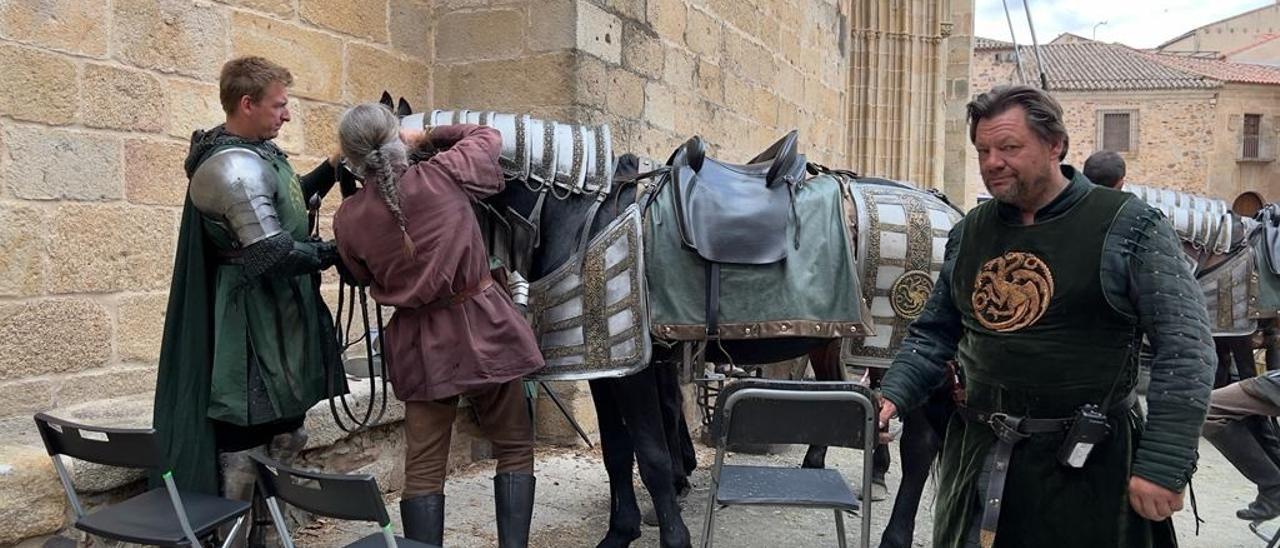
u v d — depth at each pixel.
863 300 3.49
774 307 3.32
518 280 3.26
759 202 3.42
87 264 3.94
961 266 2.36
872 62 12.09
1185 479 2.03
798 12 8.85
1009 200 2.19
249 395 2.96
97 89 3.95
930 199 3.82
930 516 4.67
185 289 3.01
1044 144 2.14
